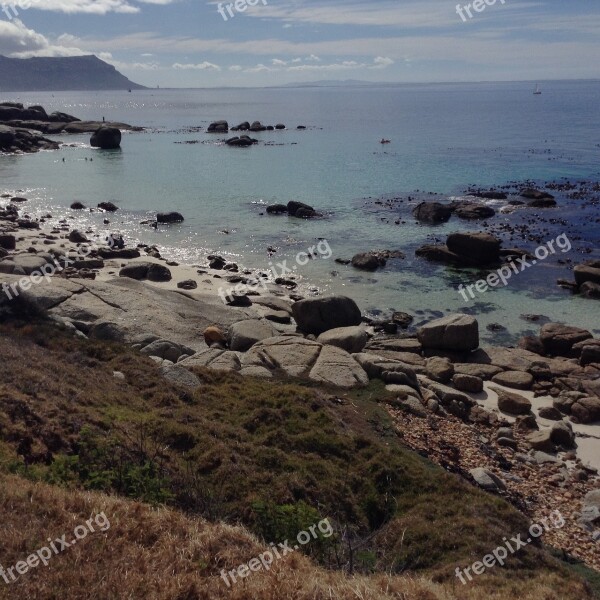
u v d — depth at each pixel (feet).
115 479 39.04
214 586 28.78
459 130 375.04
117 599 26.63
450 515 45.06
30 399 46.98
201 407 58.34
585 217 150.61
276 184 202.39
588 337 85.15
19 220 149.79
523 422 65.51
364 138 337.11
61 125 380.17
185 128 418.10
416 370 76.74
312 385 68.18
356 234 141.90
